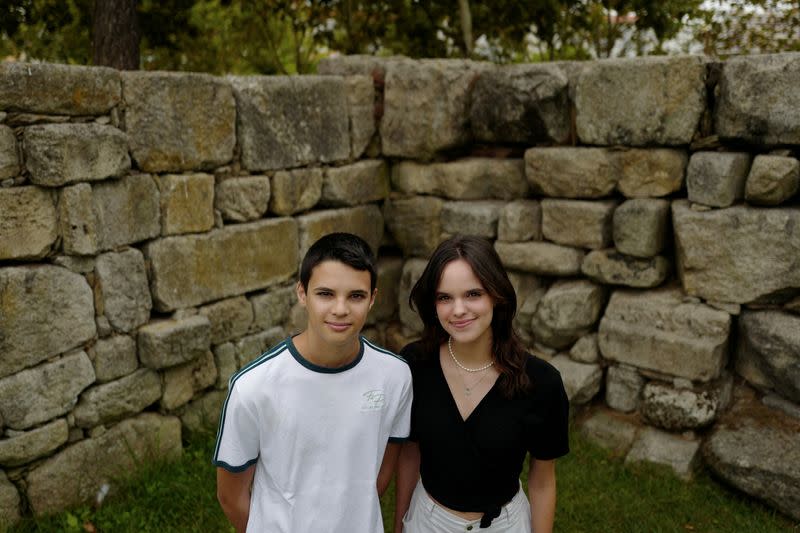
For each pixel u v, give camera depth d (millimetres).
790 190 3504
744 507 3488
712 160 3635
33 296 2988
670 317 3863
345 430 1880
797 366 3506
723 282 3719
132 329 3447
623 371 4059
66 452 3205
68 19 5543
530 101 4184
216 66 7344
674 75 3684
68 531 3061
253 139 3959
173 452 3674
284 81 4102
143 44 6402
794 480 3326
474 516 2096
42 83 2949
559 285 4316
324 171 4477
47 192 3033
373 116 4781
